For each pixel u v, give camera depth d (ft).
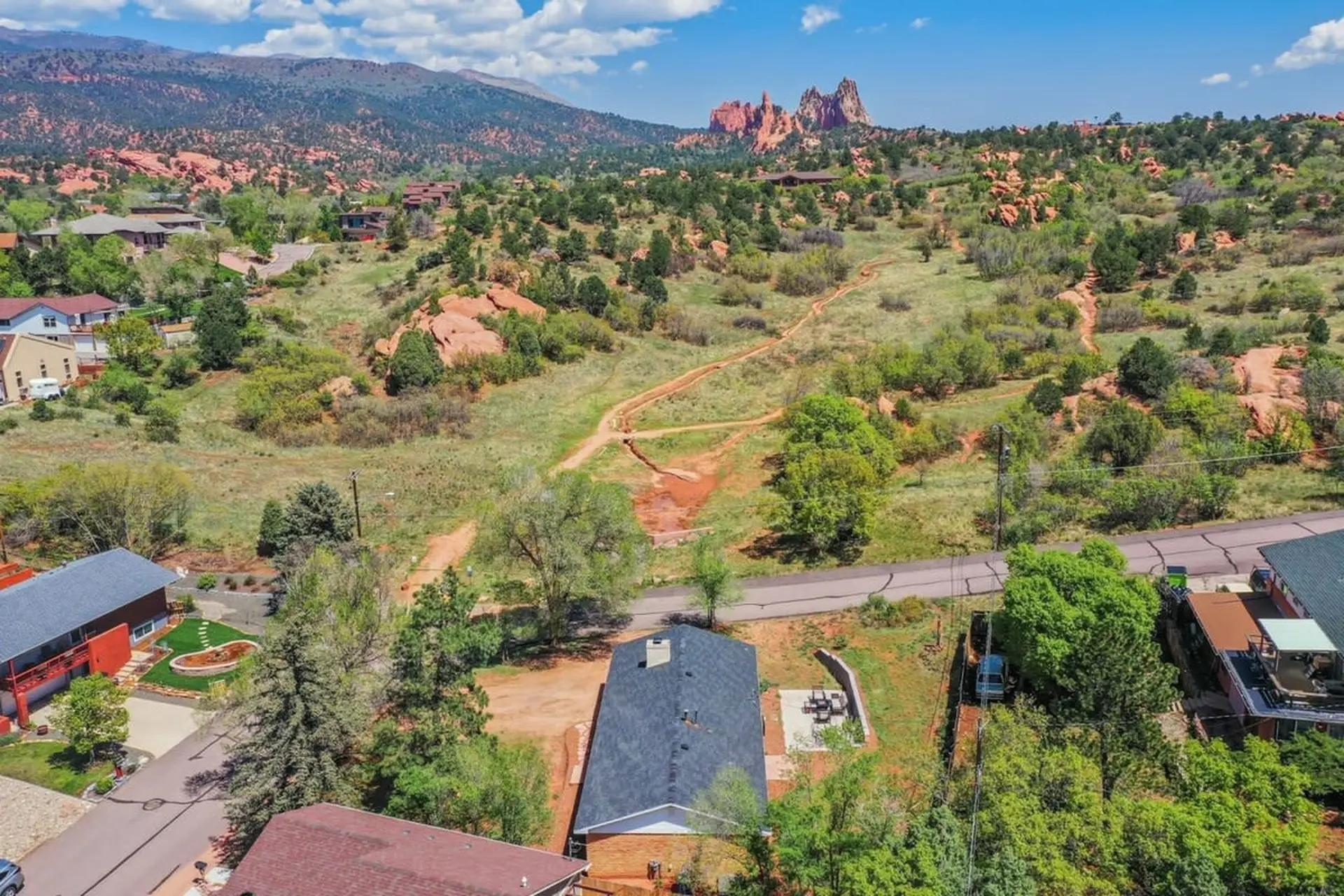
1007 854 73.72
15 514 172.35
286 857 80.28
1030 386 242.17
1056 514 170.71
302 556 160.35
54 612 136.05
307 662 97.76
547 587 144.46
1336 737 100.78
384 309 323.78
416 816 96.99
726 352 305.73
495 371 265.54
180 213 517.55
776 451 224.12
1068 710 101.14
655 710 107.86
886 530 177.47
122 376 248.32
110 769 117.91
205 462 214.28
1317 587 116.67
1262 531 159.12
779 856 81.41
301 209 510.17
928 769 96.32
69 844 104.99
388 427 237.66
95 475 171.32
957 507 181.98
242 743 100.53
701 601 148.15
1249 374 208.85
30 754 122.31
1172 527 165.89
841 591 156.56
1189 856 72.43
